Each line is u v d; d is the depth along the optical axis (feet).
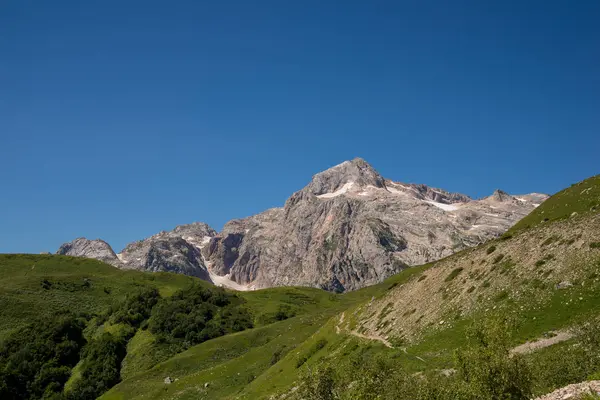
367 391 135.85
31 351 541.34
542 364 137.69
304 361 346.74
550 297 211.20
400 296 338.54
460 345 215.51
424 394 128.67
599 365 128.98
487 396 111.75
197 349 542.16
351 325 359.05
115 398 447.42
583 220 249.34
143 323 636.48
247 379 411.34
